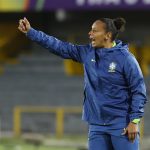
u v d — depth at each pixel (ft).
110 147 62.28
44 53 260.83
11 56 259.19
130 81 60.85
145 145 162.91
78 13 280.51
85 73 62.34
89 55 61.82
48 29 282.77
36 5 240.32
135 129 60.39
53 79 235.61
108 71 61.05
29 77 238.68
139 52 223.30
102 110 61.31
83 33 280.31
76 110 208.44
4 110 224.74
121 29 62.18
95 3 237.04
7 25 277.64
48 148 162.71
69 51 62.95
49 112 210.79
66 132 206.69
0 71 242.17
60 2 239.50
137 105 60.44
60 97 228.43
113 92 61.11
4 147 162.71
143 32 274.57
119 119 61.26
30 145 167.22
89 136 62.64
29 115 211.20
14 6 241.14
